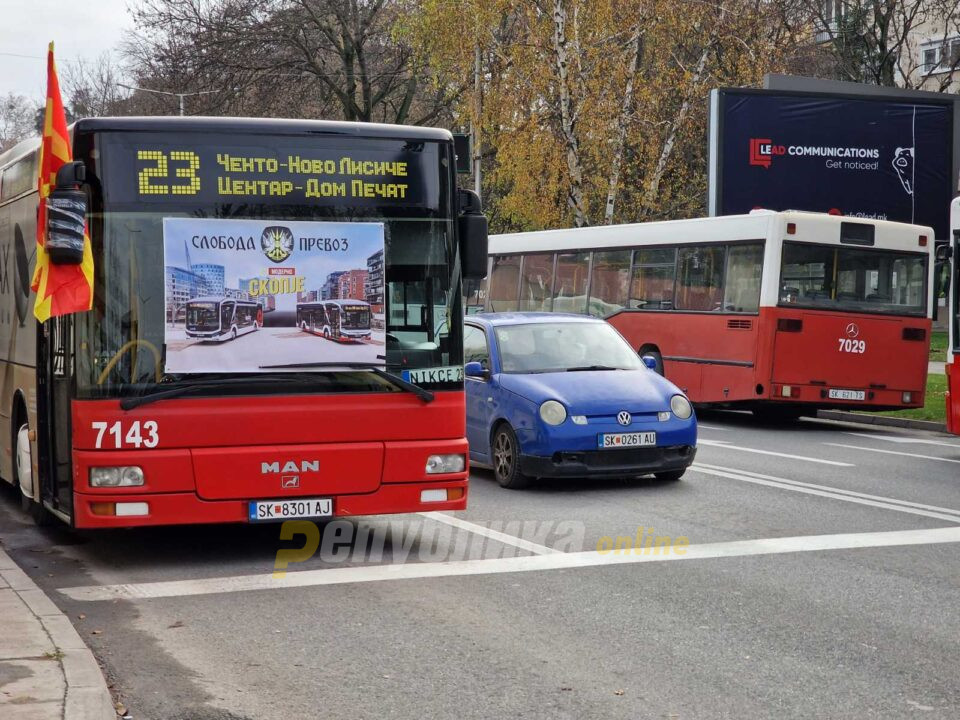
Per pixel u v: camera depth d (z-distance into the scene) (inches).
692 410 493.0
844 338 767.7
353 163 346.0
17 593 285.9
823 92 1229.1
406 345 347.9
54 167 331.0
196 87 1609.3
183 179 333.4
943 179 1246.3
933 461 578.6
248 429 333.4
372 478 342.6
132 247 329.1
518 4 1497.3
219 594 306.2
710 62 1653.5
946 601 294.7
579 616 280.8
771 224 762.2
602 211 1664.6
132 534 394.3
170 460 327.0
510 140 1537.9
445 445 349.4
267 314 336.5
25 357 404.8
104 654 250.4
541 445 470.3
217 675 235.5
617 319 906.7
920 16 2027.6
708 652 251.0
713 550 357.4
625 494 469.4
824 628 269.7
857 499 454.6
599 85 1460.4
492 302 1090.7
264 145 339.0
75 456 326.3
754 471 536.1
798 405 797.2
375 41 1795.0
